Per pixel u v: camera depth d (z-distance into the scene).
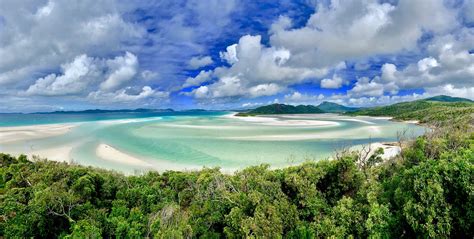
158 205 27.77
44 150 69.69
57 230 22.72
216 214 22.28
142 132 111.19
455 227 15.44
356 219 18.27
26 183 32.44
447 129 55.31
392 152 60.94
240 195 22.11
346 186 23.59
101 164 56.41
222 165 55.44
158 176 39.72
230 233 19.59
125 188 31.88
